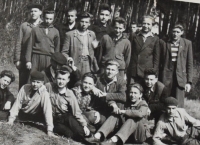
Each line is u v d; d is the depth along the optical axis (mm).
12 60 4602
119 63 4242
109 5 4887
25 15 4719
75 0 4754
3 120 3719
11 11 4730
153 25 4770
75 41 4242
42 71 4098
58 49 4289
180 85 4426
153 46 4355
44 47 4215
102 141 3688
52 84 3775
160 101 4020
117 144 3660
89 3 4797
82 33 4277
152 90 4039
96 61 4301
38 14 4348
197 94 5016
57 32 4281
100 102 3887
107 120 3742
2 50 4617
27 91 3697
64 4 4695
